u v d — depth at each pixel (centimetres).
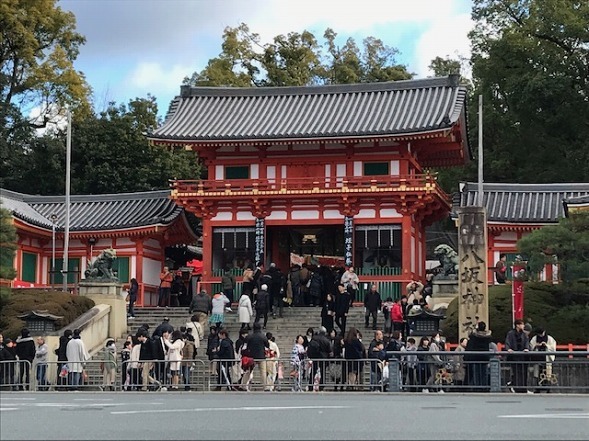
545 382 2939
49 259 6125
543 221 5497
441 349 3394
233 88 6222
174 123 5869
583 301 4056
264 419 1834
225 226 5750
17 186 7938
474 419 1861
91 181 7888
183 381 3378
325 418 1861
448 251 4488
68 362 3347
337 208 5644
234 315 4903
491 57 7544
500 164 7556
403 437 1543
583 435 1585
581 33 7169
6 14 7469
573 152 7294
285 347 4388
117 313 4625
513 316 3725
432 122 5484
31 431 1622
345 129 5556
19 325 4175
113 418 1847
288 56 8719
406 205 5506
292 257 5394
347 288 4666
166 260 6581
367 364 3247
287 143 5622
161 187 7994
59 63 7850
